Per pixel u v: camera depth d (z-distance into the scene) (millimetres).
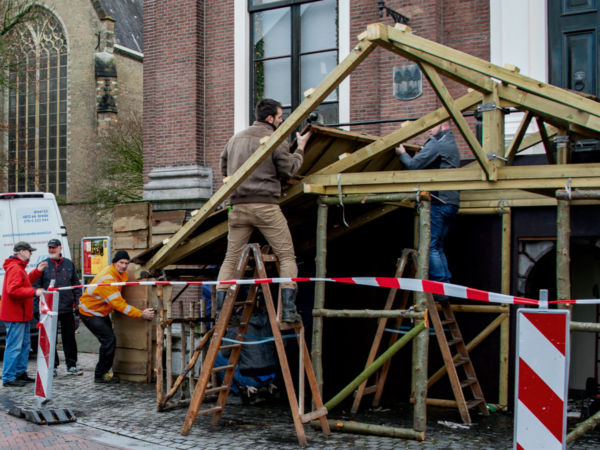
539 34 9047
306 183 6715
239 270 6465
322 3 11391
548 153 7188
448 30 9820
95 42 36344
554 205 7609
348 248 8766
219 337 6473
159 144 12438
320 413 6344
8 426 6770
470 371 7316
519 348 4336
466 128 5629
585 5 8891
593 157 7789
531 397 4289
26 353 9148
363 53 5551
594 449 5953
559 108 5734
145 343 9219
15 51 26953
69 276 10086
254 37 12016
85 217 35656
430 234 6734
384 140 6590
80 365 10906
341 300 8781
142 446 6043
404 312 6199
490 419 7137
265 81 11906
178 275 8508
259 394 8133
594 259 8578
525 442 4293
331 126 9961
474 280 8086
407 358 8320
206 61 12305
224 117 12102
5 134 37719
